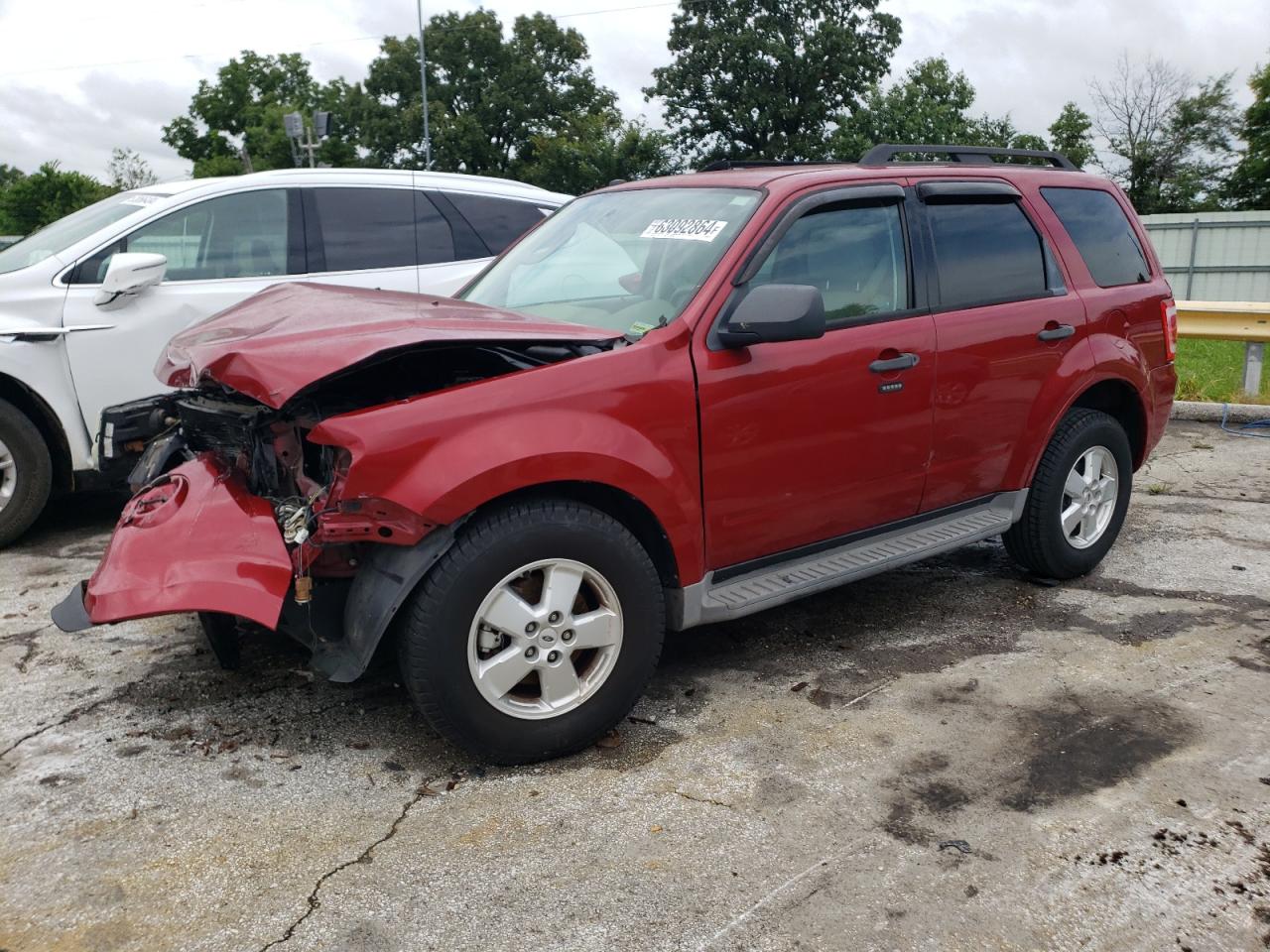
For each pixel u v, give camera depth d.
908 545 4.16
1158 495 6.66
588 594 3.36
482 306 3.66
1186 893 2.65
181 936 2.50
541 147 52.56
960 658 4.12
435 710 3.07
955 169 4.51
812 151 47.75
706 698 3.78
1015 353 4.40
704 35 49.00
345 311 3.41
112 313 5.75
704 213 3.92
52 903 2.62
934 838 2.89
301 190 6.48
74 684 3.90
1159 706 3.69
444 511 2.94
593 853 2.83
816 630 4.45
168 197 6.10
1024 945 2.47
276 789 3.16
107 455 4.72
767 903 2.61
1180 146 51.09
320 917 2.57
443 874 2.74
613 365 3.30
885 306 4.03
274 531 3.06
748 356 3.57
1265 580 5.01
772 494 3.69
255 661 4.09
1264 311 9.29
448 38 57.72
